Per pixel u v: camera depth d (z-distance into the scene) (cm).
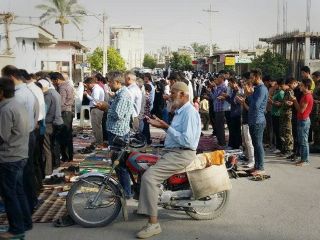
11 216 408
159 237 425
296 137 780
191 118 430
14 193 407
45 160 652
